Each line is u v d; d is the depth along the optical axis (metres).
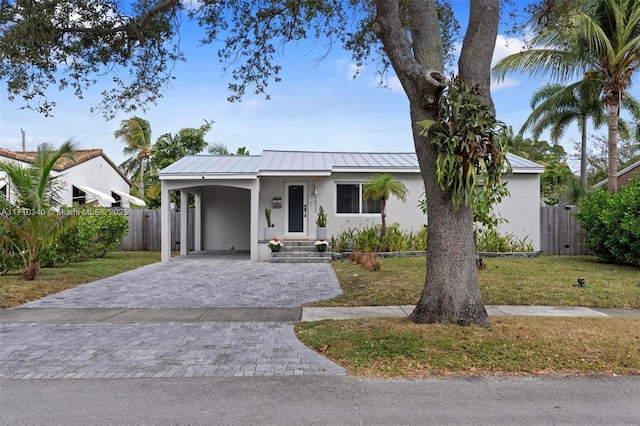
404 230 16.42
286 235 16.50
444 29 9.59
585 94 18.30
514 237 16.25
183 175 14.74
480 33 6.19
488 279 10.12
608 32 15.16
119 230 16.22
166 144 27.20
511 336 5.59
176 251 18.83
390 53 6.29
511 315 7.17
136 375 4.77
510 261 13.79
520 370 4.85
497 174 5.93
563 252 16.55
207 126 27.66
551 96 19.06
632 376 4.70
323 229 15.35
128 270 13.02
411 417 3.77
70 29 7.90
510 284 9.53
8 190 10.84
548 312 7.49
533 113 19.77
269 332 6.47
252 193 15.14
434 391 4.34
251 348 5.71
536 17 8.60
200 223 18.39
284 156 18.27
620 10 14.43
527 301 8.25
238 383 4.55
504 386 4.46
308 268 13.26
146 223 19.20
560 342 5.44
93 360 5.26
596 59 15.60
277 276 11.70
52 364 5.12
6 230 10.22
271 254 15.07
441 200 6.20
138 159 30.08
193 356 5.40
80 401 4.10
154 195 28.20
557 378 4.66
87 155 22.27
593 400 4.12
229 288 10.02
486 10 6.19
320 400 4.13
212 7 9.23
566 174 28.88
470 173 5.64
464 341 5.40
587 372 4.80
